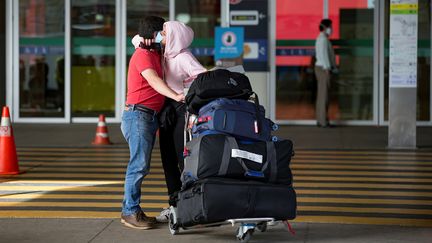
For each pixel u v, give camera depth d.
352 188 10.64
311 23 18.09
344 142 15.34
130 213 8.15
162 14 18.47
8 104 18.58
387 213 9.03
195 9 18.39
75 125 18.20
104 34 18.58
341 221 8.55
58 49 18.58
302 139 15.79
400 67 14.12
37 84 18.59
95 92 18.62
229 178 7.07
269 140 7.23
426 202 9.70
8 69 18.52
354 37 18.09
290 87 18.17
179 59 7.88
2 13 18.39
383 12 18.02
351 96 18.20
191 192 7.03
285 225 7.53
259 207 6.97
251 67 17.61
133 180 8.07
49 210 9.13
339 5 18.06
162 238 7.71
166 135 8.16
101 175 11.68
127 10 18.48
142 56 7.87
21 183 11.02
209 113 7.17
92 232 7.98
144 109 7.98
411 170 12.12
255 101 7.36
